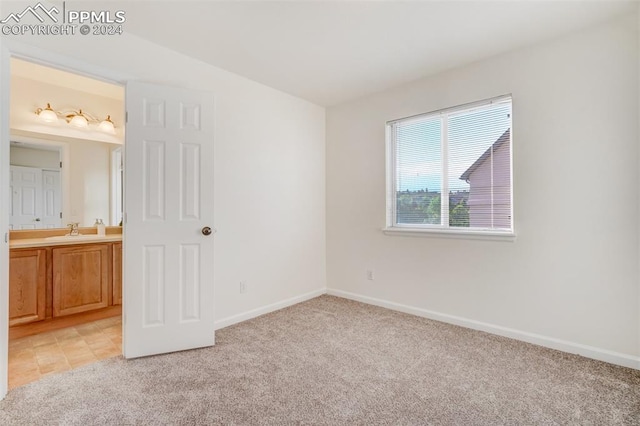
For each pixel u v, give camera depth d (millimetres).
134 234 2125
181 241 2264
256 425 1461
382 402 1638
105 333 2654
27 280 2541
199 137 2336
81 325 2857
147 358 2131
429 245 2914
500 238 2465
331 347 2297
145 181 2162
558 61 2211
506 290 2465
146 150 2166
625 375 1884
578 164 2143
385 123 3238
